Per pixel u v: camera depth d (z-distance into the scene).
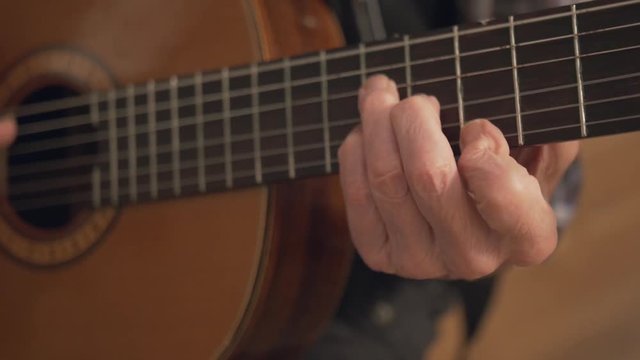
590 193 1.40
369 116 0.65
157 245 0.77
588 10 0.63
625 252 1.38
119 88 0.79
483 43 0.66
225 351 0.74
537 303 1.41
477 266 0.65
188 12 0.77
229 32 0.76
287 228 0.73
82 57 0.82
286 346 0.77
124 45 0.80
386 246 0.69
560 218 0.85
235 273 0.74
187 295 0.75
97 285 0.78
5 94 0.85
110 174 0.78
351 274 0.86
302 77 0.71
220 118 0.74
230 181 0.73
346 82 0.70
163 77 0.78
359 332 0.87
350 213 0.68
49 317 0.80
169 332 0.76
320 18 0.77
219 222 0.75
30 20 0.84
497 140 0.63
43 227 0.82
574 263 1.40
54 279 0.80
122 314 0.77
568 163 0.69
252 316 0.74
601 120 0.63
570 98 0.64
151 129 0.77
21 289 0.81
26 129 0.82
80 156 0.80
